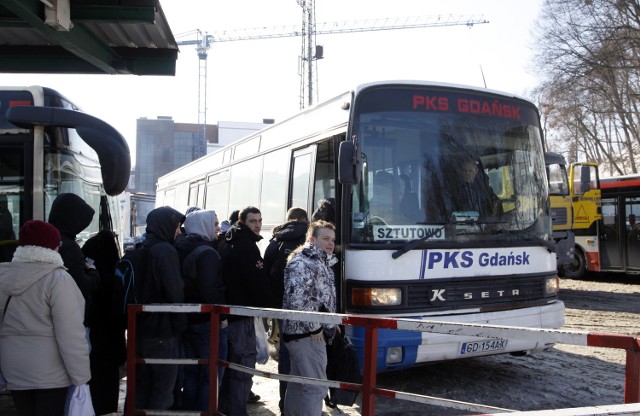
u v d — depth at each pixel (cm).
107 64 683
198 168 1348
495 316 635
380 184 632
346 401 482
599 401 620
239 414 533
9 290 392
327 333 479
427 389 677
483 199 671
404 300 604
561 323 691
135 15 573
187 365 554
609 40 2930
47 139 573
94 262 546
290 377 430
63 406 404
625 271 1697
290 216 601
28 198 564
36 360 391
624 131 3556
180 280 510
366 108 645
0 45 700
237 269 533
